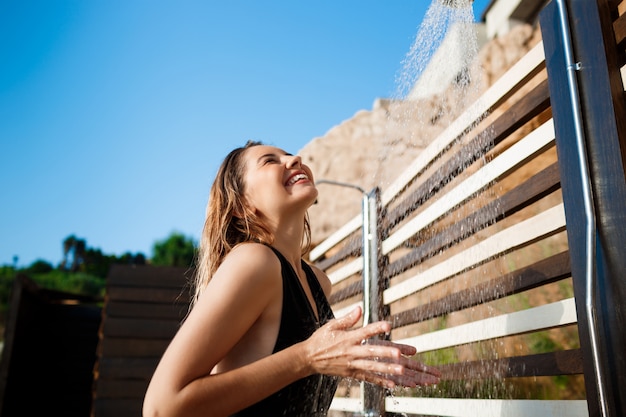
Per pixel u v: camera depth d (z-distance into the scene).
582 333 1.76
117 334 7.62
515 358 2.33
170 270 7.95
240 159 2.12
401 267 3.53
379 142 8.55
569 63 1.89
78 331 10.02
